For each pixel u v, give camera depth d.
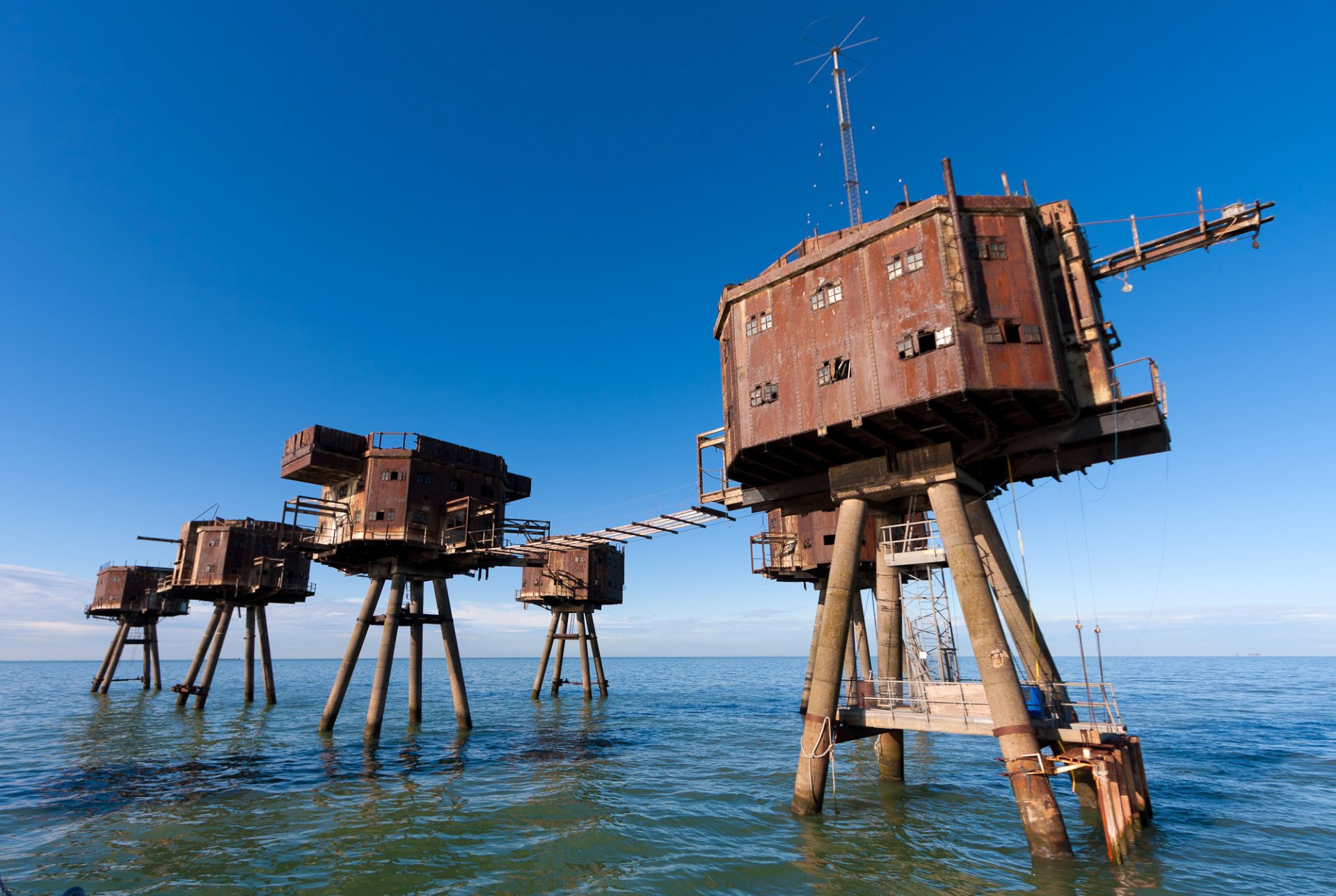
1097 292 19.58
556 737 35.66
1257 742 34.53
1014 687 15.56
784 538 42.25
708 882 13.84
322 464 32.41
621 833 17.41
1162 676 104.12
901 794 21.47
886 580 22.47
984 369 16.66
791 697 67.69
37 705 54.62
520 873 14.41
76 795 21.62
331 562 35.06
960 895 13.10
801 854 15.64
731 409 22.72
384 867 14.71
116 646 65.56
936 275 17.58
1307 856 15.88
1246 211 16.56
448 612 36.06
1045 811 14.51
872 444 20.00
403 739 33.06
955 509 18.14
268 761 27.34
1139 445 18.00
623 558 63.53
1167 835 17.30
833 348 19.36
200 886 13.62
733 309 22.59
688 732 38.75
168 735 35.66
